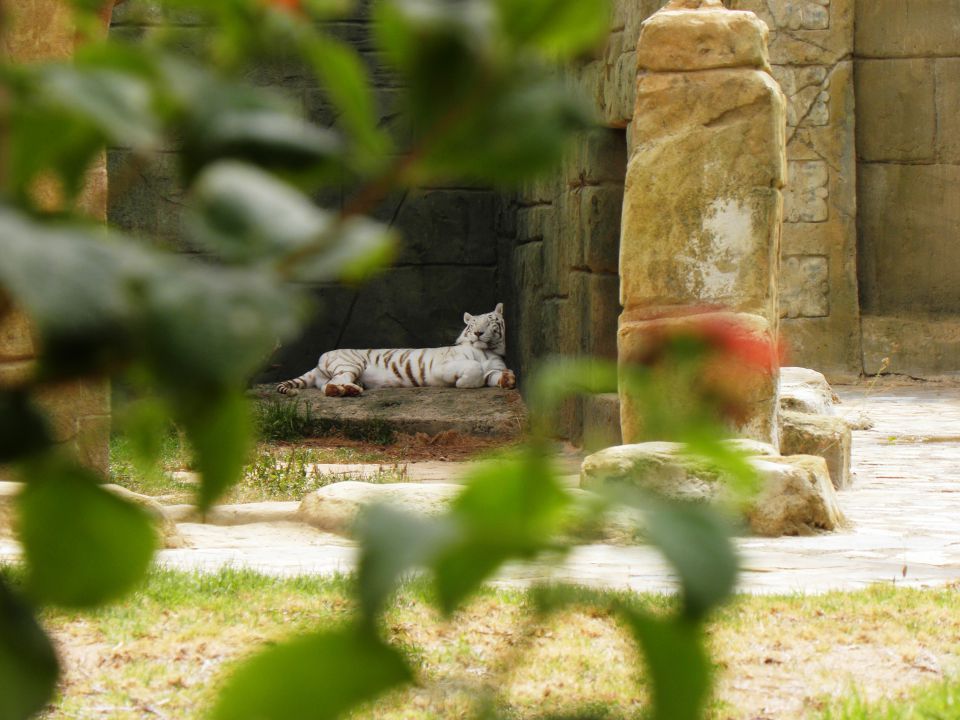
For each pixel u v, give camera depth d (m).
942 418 35.25
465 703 8.72
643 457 10.48
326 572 14.72
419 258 41.28
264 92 1.25
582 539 1.25
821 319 44.12
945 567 15.81
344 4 1.26
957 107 44.34
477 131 1.15
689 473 10.16
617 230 31.28
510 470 1.25
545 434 1.25
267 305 1.04
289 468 24.50
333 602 12.60
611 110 30.11
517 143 1.14
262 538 17.92
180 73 1.22
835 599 13.20
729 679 10.28
